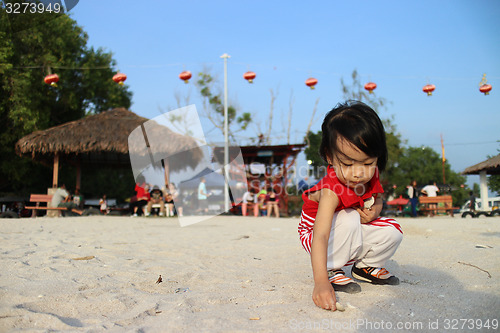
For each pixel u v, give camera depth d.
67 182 22.16
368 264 2.42
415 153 38.81
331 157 2.01
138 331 1.59
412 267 2.96
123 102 25.09
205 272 2.98
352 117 1.90
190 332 1.58
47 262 3.29
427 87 12.12
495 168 14.98
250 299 2.12
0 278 2.63
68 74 20.14
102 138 13.87
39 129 18.59
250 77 13.18
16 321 1.74
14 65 17.89
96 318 1.84
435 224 7.38
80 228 7.42
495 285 2.27
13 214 12.30
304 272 2.94
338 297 2.08
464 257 3.33
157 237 5.75
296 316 1.76
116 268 3.11
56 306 2.02
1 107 17.27
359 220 2.21
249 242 5.07
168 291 2.39
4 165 18.17
